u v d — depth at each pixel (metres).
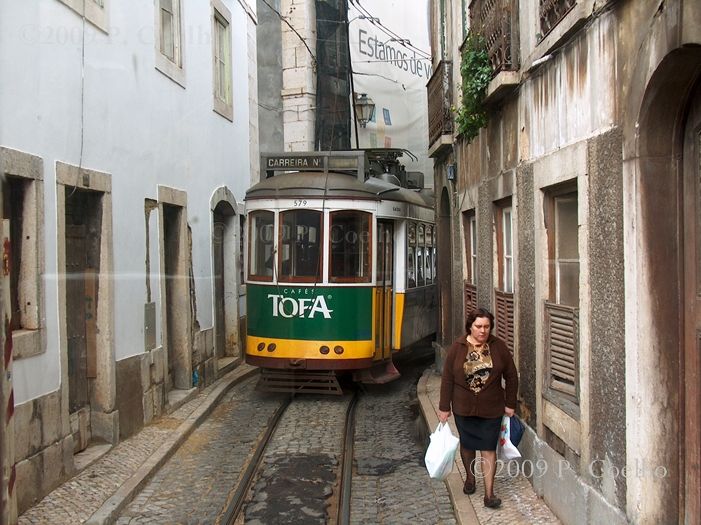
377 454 7.66
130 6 7.22
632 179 3.90
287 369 9.68
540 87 5.72
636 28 3.88
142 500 5.72
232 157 11.32
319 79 17.81
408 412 9.63
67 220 6.19
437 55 12.06
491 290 7.70
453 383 5.56
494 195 7.46
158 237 7.96
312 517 5.79
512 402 5.54
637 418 3.88
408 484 6.62
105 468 6.05
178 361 8.67
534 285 5.91
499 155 7.24
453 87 10.45
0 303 4.55
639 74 3.79
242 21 12.16
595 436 4.54
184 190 8.85
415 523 5.64
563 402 5.18
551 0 5.35
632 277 3.92
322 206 9.73
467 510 5.42
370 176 10.82
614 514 4.14
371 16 18.12
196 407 8.39
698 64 3.45
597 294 4.51
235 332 10.83
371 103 17.64
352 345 9.71
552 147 5.41
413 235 11.61
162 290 8.09
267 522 5.68
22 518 5.01
